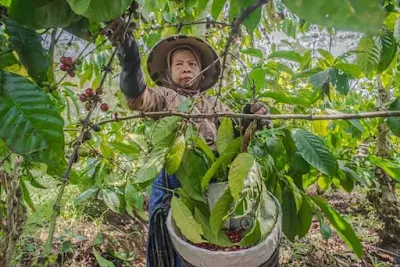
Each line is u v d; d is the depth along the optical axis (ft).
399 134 3.07
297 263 6.61
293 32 5.81
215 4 2.62
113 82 5.48
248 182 2.54
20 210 3.19
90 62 4.95
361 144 7.89
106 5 1.59
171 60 4.47
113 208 4.83
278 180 3.45
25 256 5.65
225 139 3.20
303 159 3.77
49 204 7.27
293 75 4.90
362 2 0.99
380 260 6.72
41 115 1.82
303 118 2.40
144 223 7.79
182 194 3.26
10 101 1.80
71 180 4.29
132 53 3.34
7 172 3.18
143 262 6.77
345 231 3.22
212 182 3.51
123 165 5.09
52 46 2.35
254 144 3.59
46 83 2.26
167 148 3.10
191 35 4.57
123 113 5.72
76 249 6.30
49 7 1.93
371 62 3.98
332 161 3.47
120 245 6.77
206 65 4.54
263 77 4.36
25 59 2.14
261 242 2.86
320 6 1.06
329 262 6.64
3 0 2.17
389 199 7.08
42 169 3.67
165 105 3.95
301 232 3.54
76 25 2.32
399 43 3.79
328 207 3.24
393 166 4.22
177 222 2.93
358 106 7.22
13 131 1.79
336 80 4.11
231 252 2.82
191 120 3.38
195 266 2.92
